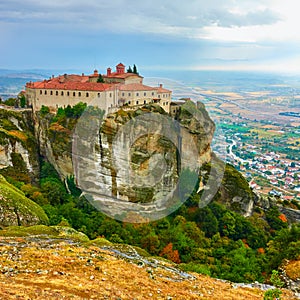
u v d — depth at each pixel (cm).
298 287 4141
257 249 7506
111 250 3894
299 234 5769
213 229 7262
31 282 2352
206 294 3038
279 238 6138
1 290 2092
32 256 2961
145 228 5966
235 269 5303
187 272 3803
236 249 6344
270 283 4634
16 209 5747
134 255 3931
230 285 3628
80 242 3997
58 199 7638
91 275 2767
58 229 4647
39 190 7869
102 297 2312
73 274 2688
